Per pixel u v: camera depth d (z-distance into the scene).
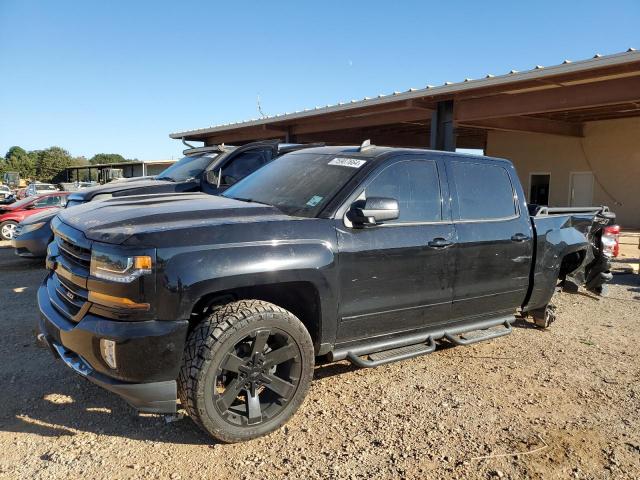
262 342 3.39
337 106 15.69
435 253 4.32
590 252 6.62
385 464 3.22
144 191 7.86
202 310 3.60
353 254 3.83
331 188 4.05
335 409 3.92
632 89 10.73
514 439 3.57
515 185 5.28
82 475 3.01
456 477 3.12
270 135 21.47
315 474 3.09
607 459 3.37
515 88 11.95
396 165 4.29
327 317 3.77
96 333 3.10
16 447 3.28
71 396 4.00
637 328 6.29
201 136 24.53
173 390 3.19
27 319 6.08
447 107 13.85
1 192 32.53
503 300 5.07
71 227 3.56
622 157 18.73
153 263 3.08
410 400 4.10
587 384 4.54
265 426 3.46
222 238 3.33
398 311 4.18
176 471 3.08
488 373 4.72
